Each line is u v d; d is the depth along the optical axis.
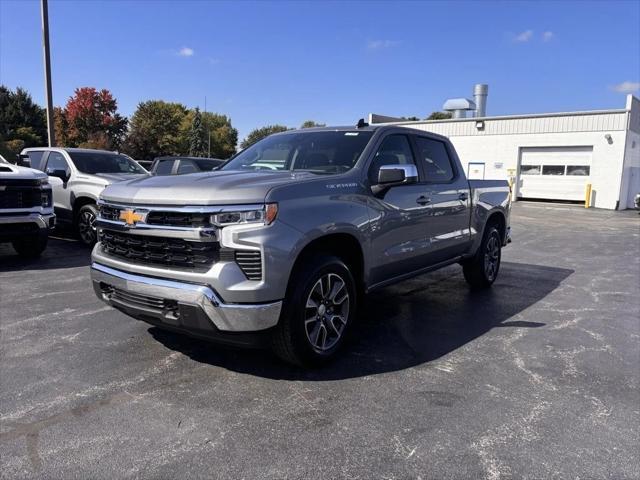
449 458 2.81
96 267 4.05
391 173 4.25
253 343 3.56
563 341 4.80
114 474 2.62
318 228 3.75
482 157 28.66
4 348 4.34
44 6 16.20
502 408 3.40
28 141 59.84
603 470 2.72
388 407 3.39
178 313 3.49
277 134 5.48
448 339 4.80
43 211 7.95
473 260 6.60
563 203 26.11
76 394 3.51
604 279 7.79
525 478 2.64
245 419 3.20
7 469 2.65
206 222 3.43
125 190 3.90
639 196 22.08
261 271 3.42
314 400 3.47
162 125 75.75
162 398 3.47
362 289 4.43
